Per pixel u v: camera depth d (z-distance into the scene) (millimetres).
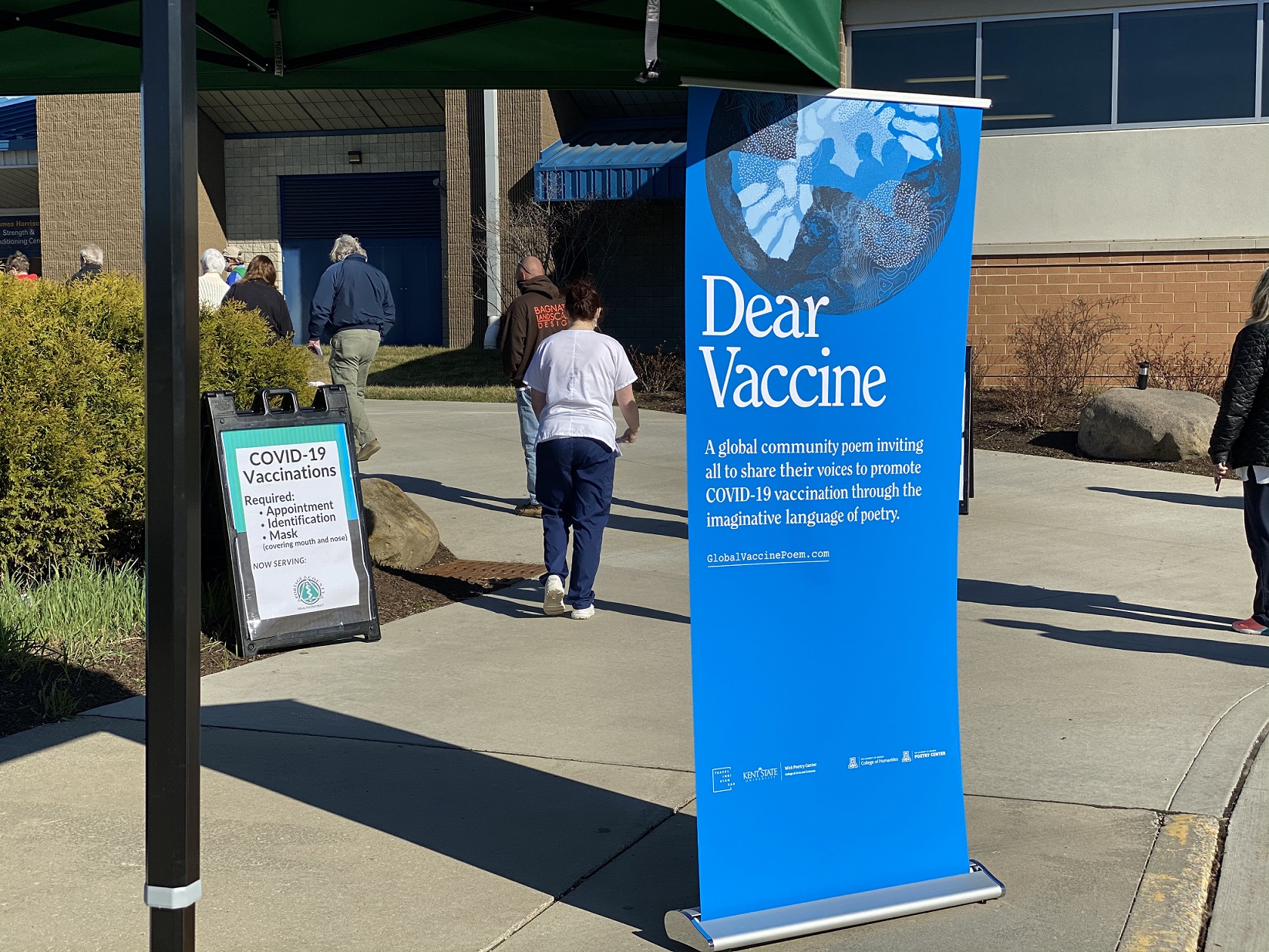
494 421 15508
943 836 3713
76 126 26266
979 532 9516
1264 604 6648
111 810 4238
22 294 7242
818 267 3490
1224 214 16562
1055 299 17266
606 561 8539
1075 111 17031
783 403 3479
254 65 4789
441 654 6281
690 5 3611
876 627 3635
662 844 4020
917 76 17609
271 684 5781
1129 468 12445
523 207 21766
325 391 6641
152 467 2754
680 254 21938
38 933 3396
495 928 3461
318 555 6488
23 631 6020
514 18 4254
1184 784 4473
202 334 8508
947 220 3637
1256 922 3482
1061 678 5852
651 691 5641
